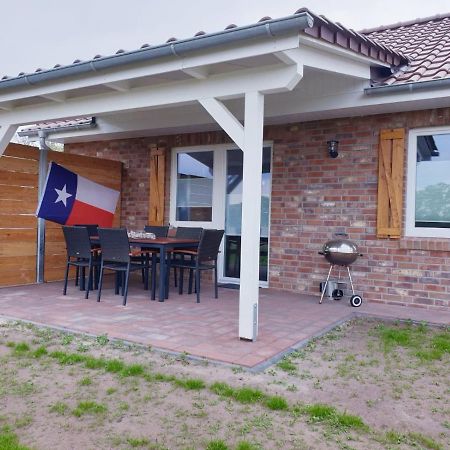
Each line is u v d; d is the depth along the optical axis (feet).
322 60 16.70
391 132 21.71
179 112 26.03
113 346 14.40
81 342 14.87
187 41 14.76
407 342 15.78
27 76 18.67
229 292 24.40
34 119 21.22
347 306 21.20
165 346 14.21
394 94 19.67
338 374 12.61
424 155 21.35
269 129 25.35
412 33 29.40
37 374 12.17
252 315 14.99
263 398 10.77
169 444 8.82
